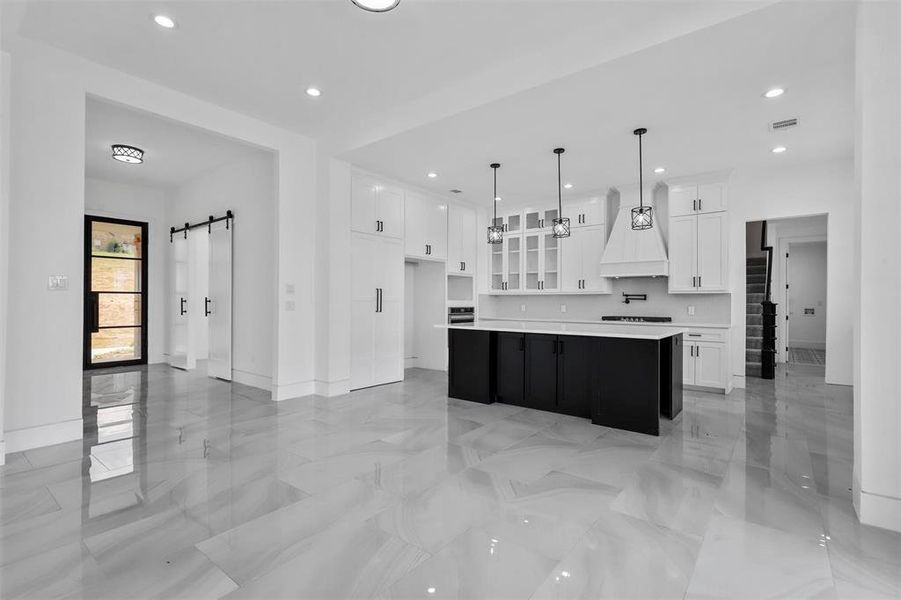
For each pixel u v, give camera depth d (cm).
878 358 220
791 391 545
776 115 379
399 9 282
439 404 473
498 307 784
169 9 283
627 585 174
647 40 279
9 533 210
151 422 402
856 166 232
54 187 332
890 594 168
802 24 252
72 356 344
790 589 171
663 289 618
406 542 204
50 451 322
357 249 541
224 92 399
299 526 219
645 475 283
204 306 711
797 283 1072
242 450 328
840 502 246
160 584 173
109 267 705
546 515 231
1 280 292
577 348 426
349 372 531
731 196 550
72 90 338
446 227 690
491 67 354
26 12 285
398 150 477
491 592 169
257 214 552
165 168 618
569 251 675
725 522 223
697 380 547
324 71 361
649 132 419
